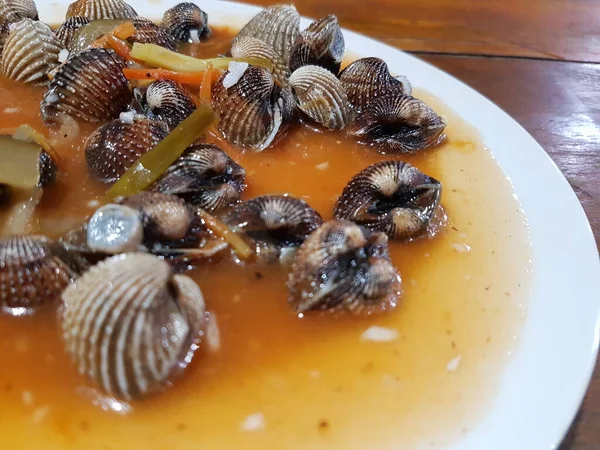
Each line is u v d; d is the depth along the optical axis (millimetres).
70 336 99
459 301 123
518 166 159
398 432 100
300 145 161
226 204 130
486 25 248
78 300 99
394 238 132
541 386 106
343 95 166
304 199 143
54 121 155
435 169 158
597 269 129
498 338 115
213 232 121
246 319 114
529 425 100
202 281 119
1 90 168
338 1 255
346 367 109
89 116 154
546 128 190
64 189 135
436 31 240
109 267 100
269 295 118
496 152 164
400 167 134
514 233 139
